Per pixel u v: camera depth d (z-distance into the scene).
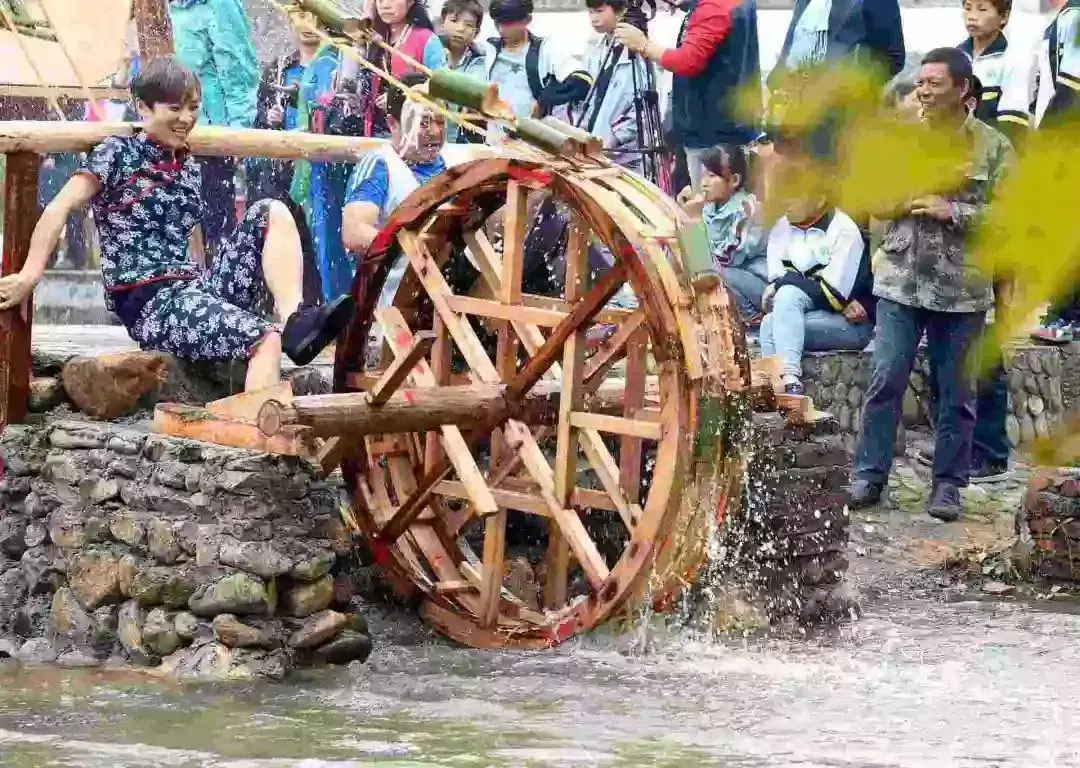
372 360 9.53
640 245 7.32
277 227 8.50
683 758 5.75
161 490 7.62
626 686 7.09
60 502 8.05
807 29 7.32
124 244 8.44
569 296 7.99
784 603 8.23
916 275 10.21
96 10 10.04
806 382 11.39
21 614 8.06
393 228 8.38
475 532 9.24
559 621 7.88
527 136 7.71
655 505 7.44
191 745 5.95
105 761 5.67
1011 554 9.74
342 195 11.73
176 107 8.34
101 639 7.68
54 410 8.49
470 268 8.80
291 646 7.38
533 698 6.86
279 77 12.85
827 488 8.45
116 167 8.33
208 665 7.22
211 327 8.23
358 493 8.49
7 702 6.72
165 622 7.43
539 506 7.92
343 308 8.20
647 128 12.11
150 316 8.41
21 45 8.85
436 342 8.41
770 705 6.73
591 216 7.49
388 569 8.46
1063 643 8.06
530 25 14.31
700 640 7.93
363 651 7.59
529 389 7.95
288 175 12.65
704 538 7.45
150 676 7.25
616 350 8.07
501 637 8.04
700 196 7.96
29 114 12.36
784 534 8.20
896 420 10.72
